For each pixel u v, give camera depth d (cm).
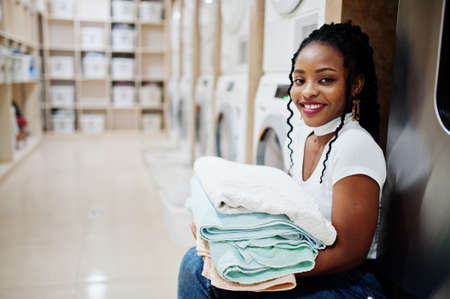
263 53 219
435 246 103
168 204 282
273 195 99
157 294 190
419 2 108
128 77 670
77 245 244
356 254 100
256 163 216
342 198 100
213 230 93
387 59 144
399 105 116
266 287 94
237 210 94
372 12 139
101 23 675
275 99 189
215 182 102
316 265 98
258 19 215
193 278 111
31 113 588
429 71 104
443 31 100
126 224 280
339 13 138
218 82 299
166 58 641
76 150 545
